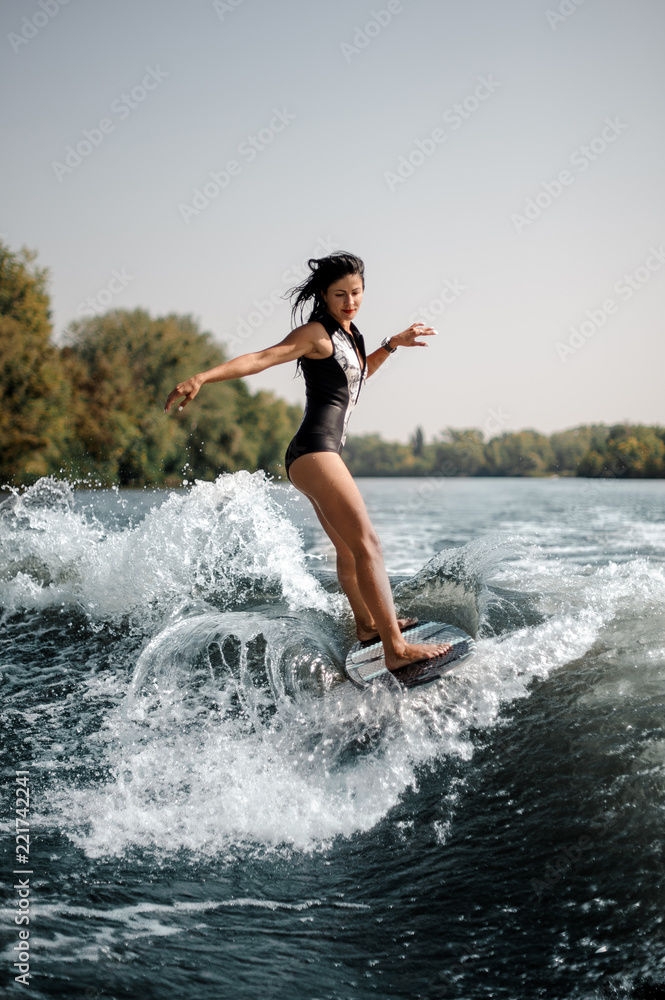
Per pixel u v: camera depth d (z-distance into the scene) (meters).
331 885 1.92
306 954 1.67
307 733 2.56
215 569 4.16
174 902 1.84
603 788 2.09
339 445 2.92
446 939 1.70
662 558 5.80
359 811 2.21
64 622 3.78
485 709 2.56
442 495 25.20
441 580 3.88
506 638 2.99
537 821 2.04
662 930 1.63
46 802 2.29
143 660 3.12
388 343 3.59
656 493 20.56
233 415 45.25
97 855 2.04
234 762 2.47
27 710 2.91
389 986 1.57
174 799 2.30
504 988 1.55
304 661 2.90
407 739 2.47
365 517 2.82
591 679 2.63
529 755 2.30
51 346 37.91
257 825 2.18
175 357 41.44
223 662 3.03
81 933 1.71
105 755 2.56
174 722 2.74
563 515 12.31
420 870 1.95
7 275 38.34
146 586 3.99
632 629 2.97
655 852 1.84
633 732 2.28
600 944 1.64
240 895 1.88
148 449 39.53
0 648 3.54
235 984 1.56
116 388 39.88
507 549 4.06
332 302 2.96
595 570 3.97
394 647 2.77
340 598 3.89
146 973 1.58
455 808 2.16
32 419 35.47
